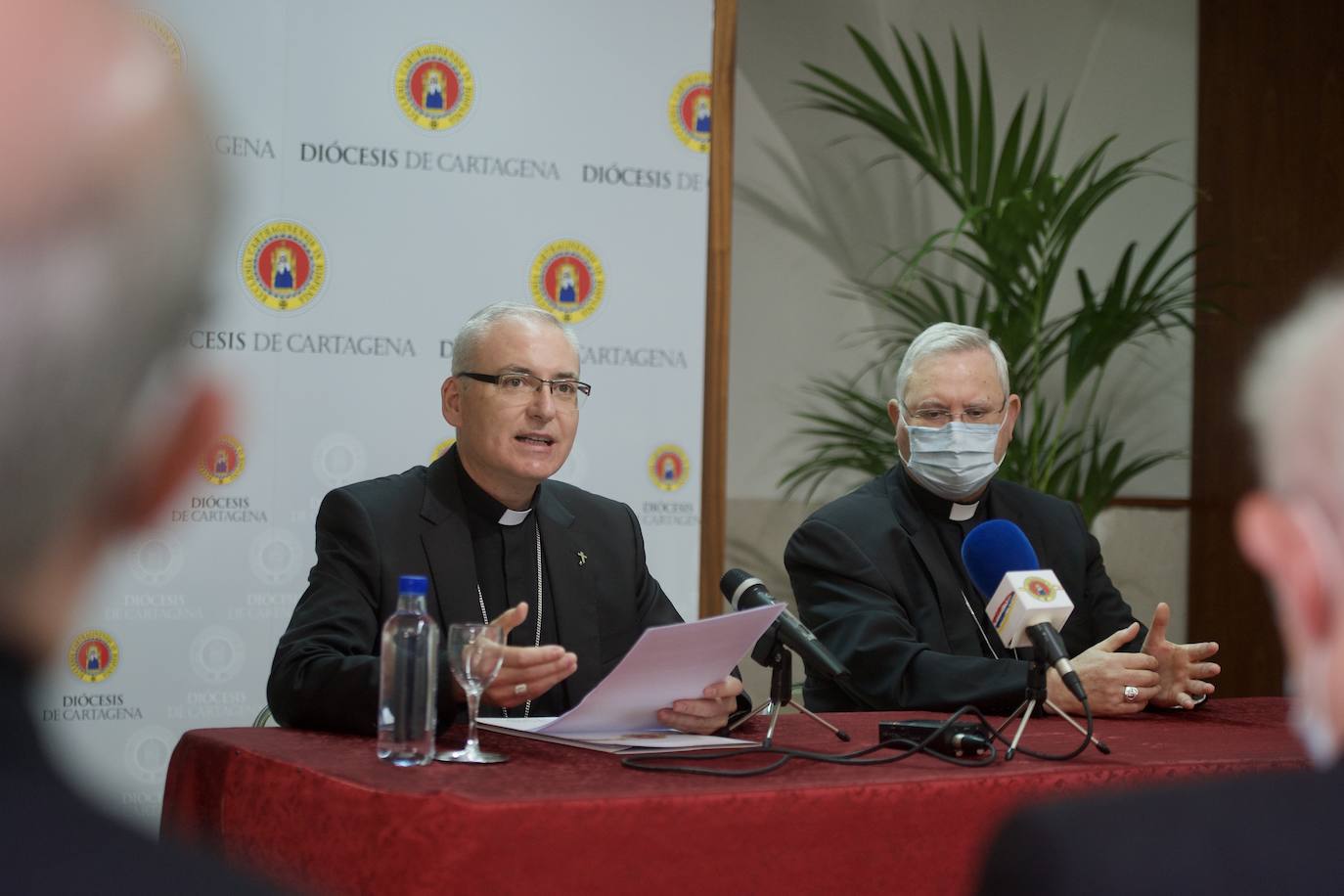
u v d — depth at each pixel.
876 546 3.20
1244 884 0.48
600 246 4.23
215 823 1.82
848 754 1.86
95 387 0.33
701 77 4.34
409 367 4.07
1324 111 6.21
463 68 4.12
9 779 0.31
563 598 2.78
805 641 1.99
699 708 2.03
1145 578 6.16
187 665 3.85
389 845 1.40
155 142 0.34
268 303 3.95
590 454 4.21
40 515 0.33
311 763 1.67
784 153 5.94
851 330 5.98
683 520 4.28
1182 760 1.83
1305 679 0.48
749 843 1.47
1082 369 5.27
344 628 2.44
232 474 3.89
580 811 1.39
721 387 4.34
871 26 6.05
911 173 6.05
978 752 1.86
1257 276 6.15
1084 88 6.25
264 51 3.94
